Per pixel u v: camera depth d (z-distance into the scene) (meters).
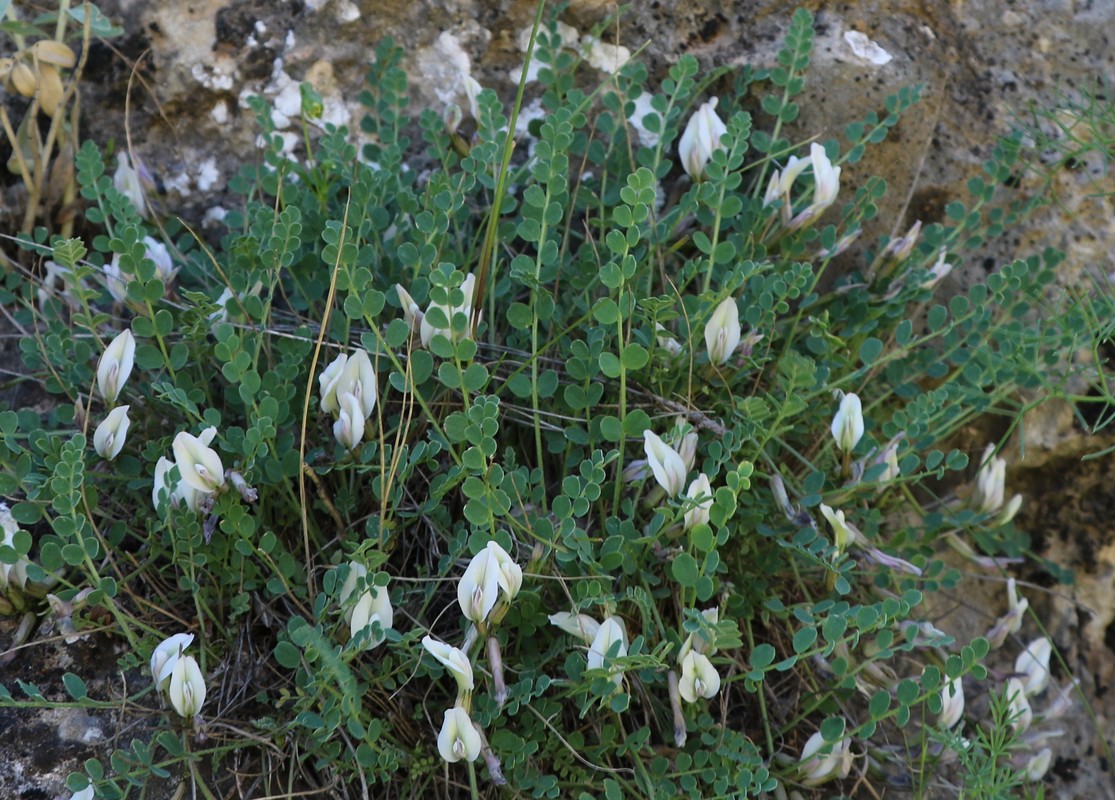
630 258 0.42
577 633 0.42
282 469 0.44
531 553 0.43
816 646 0.48
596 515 0.46
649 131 0.52
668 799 0.42
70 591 0.42
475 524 0.42
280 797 0.42
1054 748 0.53
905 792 0.48
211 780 0.43
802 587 0.47
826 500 0.48
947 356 0.52
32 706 0.41
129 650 0.44
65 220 0.53
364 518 0.45
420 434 0.47
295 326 0.48
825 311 0.48
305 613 0.44
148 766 0.41
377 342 0.44
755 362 0.47
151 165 0.53
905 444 0.49
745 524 0.46
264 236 0.47
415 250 0.46
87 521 0.43
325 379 0.44
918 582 0.50
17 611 0.44
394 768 0.42
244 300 0.46
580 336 0.48
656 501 0.45
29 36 0.53
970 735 0.51
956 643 0.53
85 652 0.44
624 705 0.41
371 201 0.49
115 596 0.44
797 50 0.51
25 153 0.52
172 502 0.43
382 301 0.43
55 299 0.50
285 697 0.41
